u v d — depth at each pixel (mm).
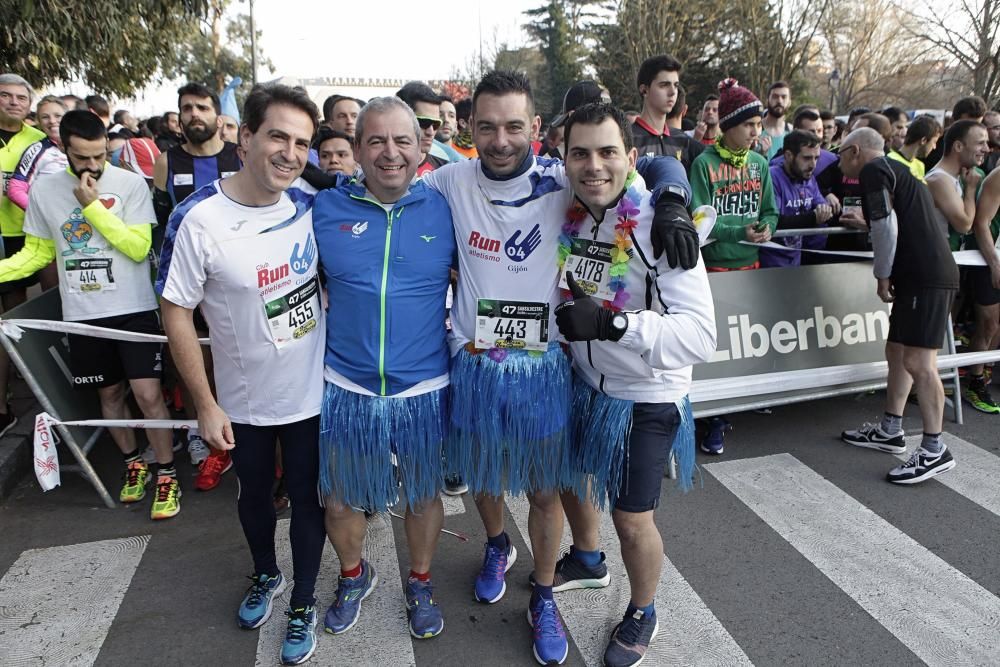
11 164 4320
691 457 2303
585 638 2400
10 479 3465
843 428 4117
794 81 21844
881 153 3801
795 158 4391
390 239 2117
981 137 4004
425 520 2330
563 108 3416
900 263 3387
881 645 2350
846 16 23109
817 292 3951
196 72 27656
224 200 2027
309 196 2211
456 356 2250
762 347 3838
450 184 2197
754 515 3178
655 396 2105
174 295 2021
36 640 2402
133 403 4301
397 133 1966
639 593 2246
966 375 4797
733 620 2479
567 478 2270
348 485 2219
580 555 2617
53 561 2863
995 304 4512
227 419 2156
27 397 4352
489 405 2168
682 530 3061
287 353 2148
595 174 1887
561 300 2178
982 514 3168
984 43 14914
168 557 2900
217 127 3604
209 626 2482
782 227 4402
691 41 21969
